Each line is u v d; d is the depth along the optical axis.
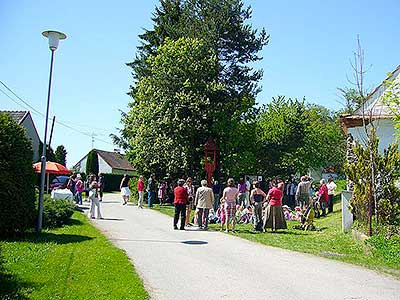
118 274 8.87
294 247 13.45
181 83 34.34
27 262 9.70
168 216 22.91
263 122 42.97
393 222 14.20
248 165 36.12
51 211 16.31
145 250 12.17
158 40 40.28
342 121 20.48
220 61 37.84
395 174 14.60
